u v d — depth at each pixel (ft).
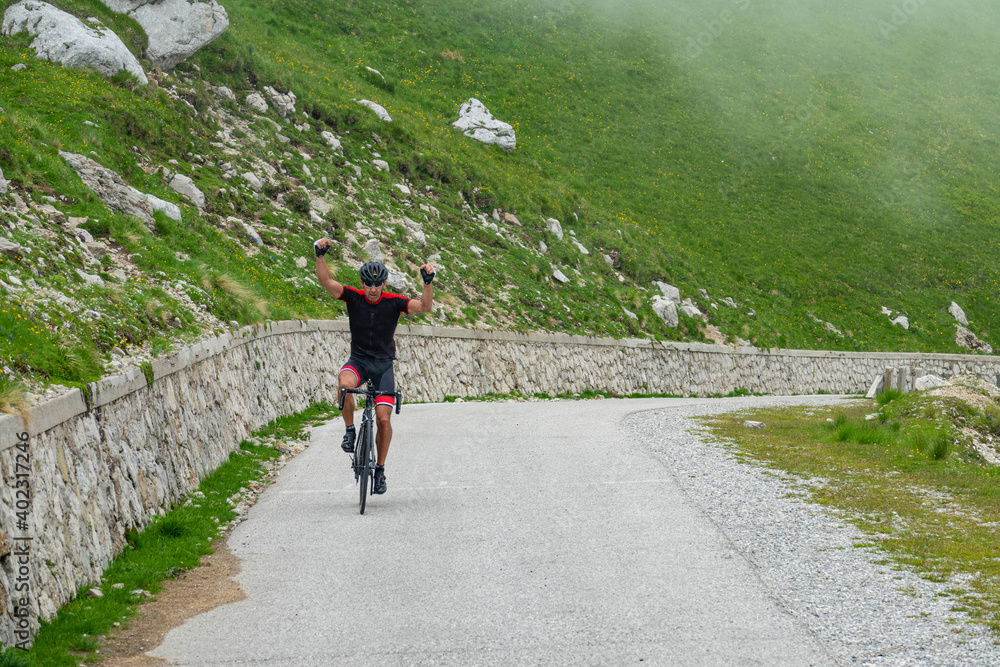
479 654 15.83
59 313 27.99
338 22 182.29
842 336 147.74
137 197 56.80
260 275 63.05
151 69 87.10
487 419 52.29
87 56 77.25
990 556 21.80
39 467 18.45
